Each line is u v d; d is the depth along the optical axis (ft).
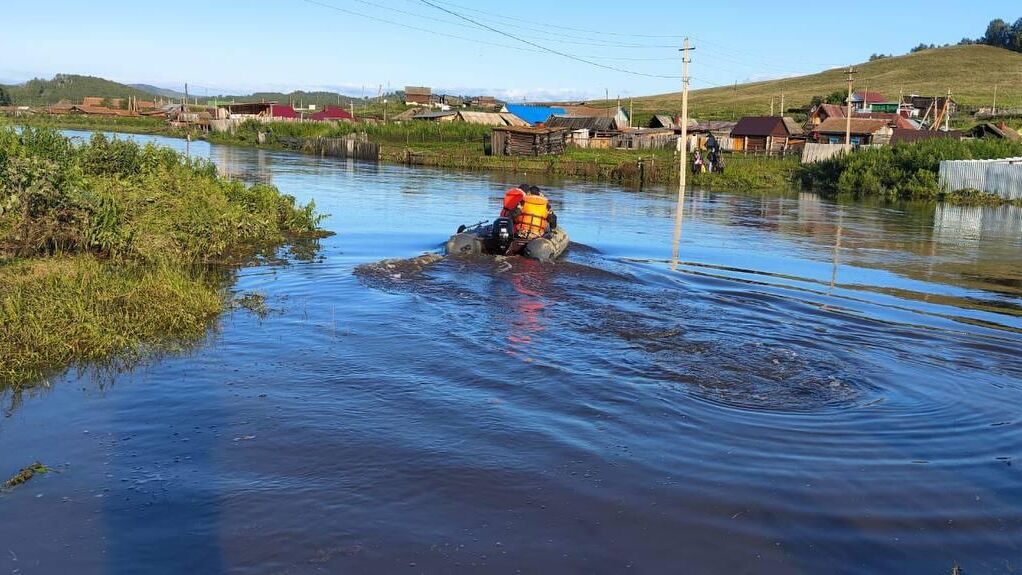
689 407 21.49
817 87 472.44
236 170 127.54
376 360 25.07
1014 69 450.30
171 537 14.46
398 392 22.15
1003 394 23.35
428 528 14.88
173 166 58.85
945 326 31.73
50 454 17.88
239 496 15.98
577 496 16.24
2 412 20.31
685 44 121.29
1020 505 16.31
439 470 17.26
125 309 28.84
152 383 22.65
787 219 79.87
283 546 14.17
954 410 21.89
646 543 14.49
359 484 16.57
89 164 54.08
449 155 177.37
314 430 19.33
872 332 30.35
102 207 39.55
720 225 71.56
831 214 87.56
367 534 14.64
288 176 118.11
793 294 37.83
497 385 22.89
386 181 115.34
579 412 20.90
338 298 33.78
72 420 19.85
